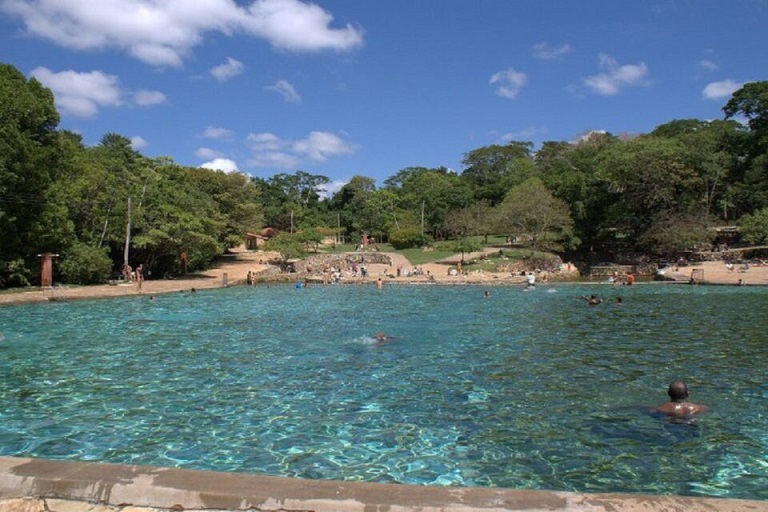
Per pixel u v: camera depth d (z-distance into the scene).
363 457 7.61
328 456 7.66
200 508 4.33
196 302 31.98
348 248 85.25
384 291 40.81
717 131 70.69
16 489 4.66
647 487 6.59
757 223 54.44
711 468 7.16
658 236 57.12
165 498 4.39
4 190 31.19
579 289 40.22
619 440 8.23
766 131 64.62
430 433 8.61
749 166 65.25
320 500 4.18
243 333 19.66
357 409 9.97
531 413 9.62
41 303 29.58
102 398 10.76
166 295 36.50
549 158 110.00
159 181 51.41
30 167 32.72
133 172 54.00
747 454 7.63
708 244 57.38
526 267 58.53
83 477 4.62
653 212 64.00
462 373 12.91
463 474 7.01
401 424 9.07
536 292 38.31
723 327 20.27
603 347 16.31
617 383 11.77
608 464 7.30
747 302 29.34
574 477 6.89
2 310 26.67
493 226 66.69
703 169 63.97
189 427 8.95
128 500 4.46
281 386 11.73
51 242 36.00
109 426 9.01
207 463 7.42
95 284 39.44
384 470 7.15
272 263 65.00
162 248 48.22
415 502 4.11
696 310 26.03
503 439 8.31
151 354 15.53
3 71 35.12
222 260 69.44
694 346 16.31
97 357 15.07
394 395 10.93
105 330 20.41
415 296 36.19
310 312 26.78
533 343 17.20
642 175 61.75
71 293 31.84
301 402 10.45
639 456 7.58
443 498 4.18
